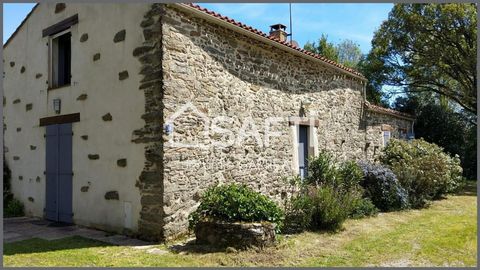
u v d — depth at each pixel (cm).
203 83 698
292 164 917
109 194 704
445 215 863
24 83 965
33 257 532
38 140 901
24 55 971
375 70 2059
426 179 1018
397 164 1077
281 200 878
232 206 588
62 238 656
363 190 905
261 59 848
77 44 800
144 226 636
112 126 705
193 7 670
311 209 700
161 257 526
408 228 717
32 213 911
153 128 630
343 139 1145
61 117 827
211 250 554
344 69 1134
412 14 1770
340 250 566
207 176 695
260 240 562
